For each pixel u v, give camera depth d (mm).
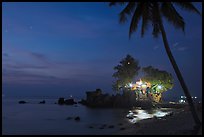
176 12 32125
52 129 45312
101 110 97688
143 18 33062
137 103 106438
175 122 35625
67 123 55031
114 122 53438
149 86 112812
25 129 45750
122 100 112438
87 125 49875
